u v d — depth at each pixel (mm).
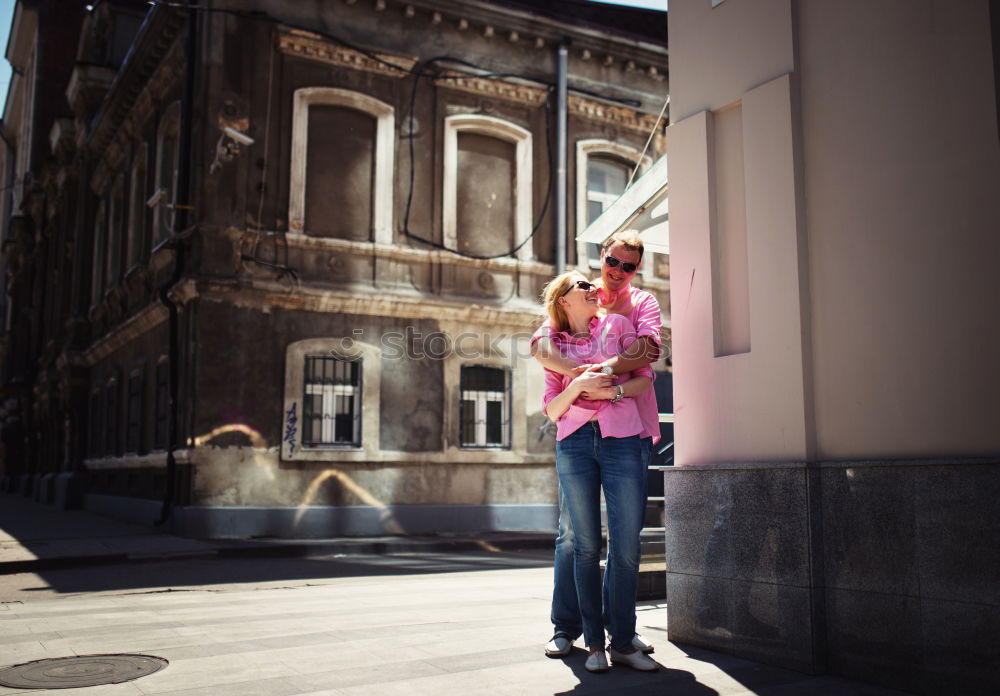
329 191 14258
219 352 12828
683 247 4379
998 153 3127
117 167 19469
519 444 15000
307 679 3465
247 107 13672
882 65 3568
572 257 16078
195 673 3604
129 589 7957
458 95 15500
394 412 14039
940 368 3248
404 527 13758
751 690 3244
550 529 15000
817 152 3807
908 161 3434
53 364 22891
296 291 13383
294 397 13266
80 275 21375
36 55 29016
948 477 3129
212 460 12562
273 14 13984
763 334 3896
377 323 14141
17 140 35938
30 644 4371
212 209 13195
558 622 3979
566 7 17938
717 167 4320
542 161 16141
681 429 4281
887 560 3307
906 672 3213
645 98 17234
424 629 4703
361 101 14539
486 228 15500
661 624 4820
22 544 11609
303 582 8344
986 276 3133
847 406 3568
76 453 20562
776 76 4016
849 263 3619
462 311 14688
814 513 3547
